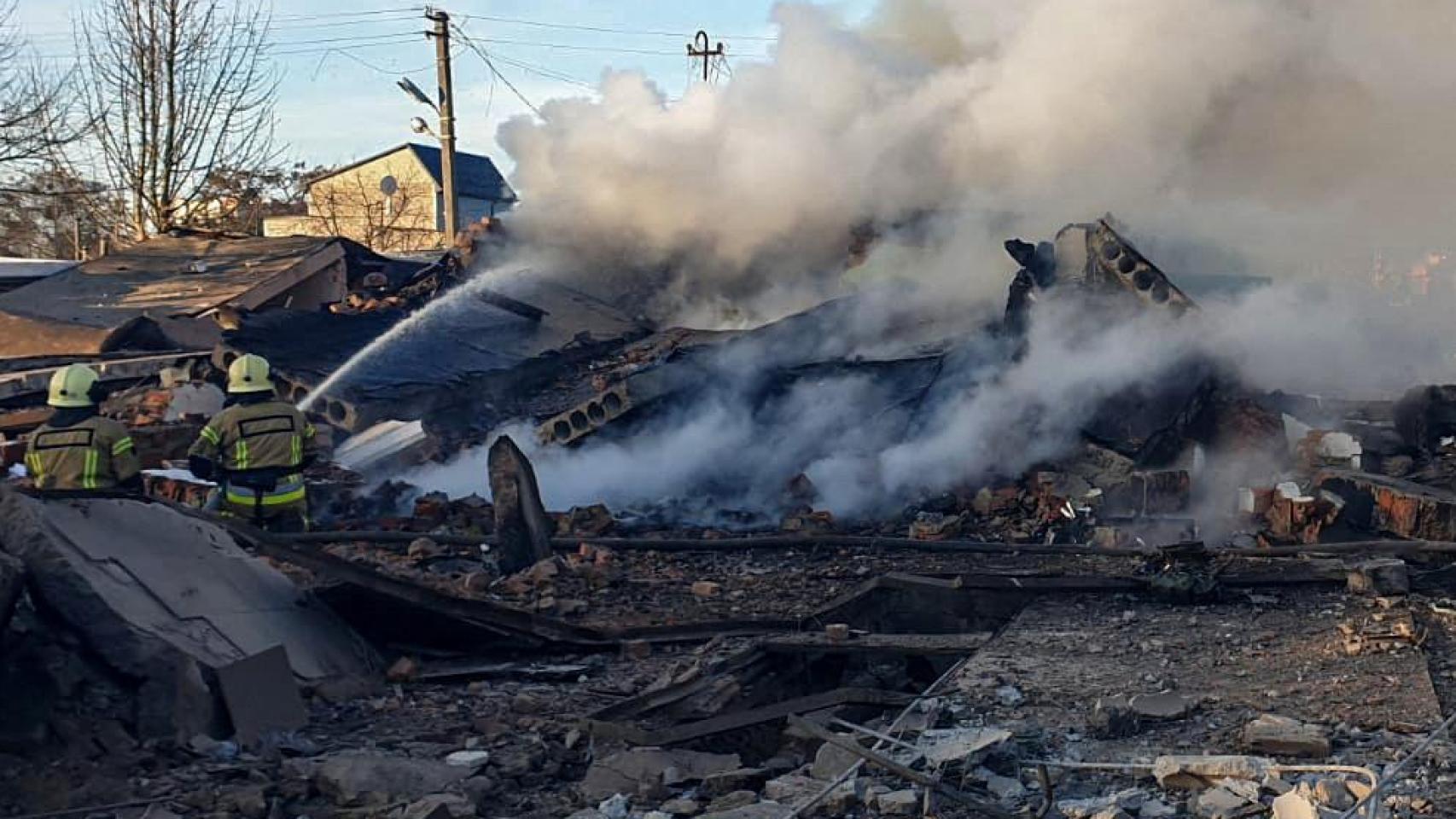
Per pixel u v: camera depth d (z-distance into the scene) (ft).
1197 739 18.79
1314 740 17.71
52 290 65.21
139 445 40.32
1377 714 19.58
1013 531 37.47
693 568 33.78
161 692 19.52
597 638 26.21
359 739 20.40
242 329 49.75
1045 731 19.27
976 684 21.90
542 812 17.66
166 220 101.30
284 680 20.97
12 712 18.62
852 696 21.58
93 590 20.31
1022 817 15.75
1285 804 15.02
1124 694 21.26
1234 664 23.08
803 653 25.49
